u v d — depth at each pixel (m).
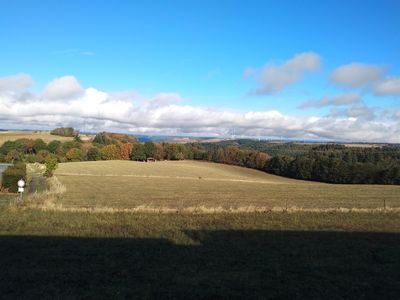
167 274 10.44
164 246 13.67
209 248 13.49
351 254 13.16
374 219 21.27
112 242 14.12
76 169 95.62
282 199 42.00
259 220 20.02
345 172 91.94
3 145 131.38
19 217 19.25
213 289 9.34
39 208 22.69
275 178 100.81
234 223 18.88
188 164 116.81
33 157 119.06
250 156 120.38
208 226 17.95
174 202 35.88
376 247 14.28
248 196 46.34
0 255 12.09
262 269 11.17
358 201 39.72
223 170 108.19
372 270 11.31
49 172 70.38
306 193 52.44
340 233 16.84
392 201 40.03
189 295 8.94
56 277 10.02
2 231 15.60
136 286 9.44
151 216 20.98
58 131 172.88
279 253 13.05
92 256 12.16
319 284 9.98
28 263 11.28
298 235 16.20
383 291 9.58
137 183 66.88
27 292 8.86
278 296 9.07
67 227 16.95
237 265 11.52
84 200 33.50
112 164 107.69
